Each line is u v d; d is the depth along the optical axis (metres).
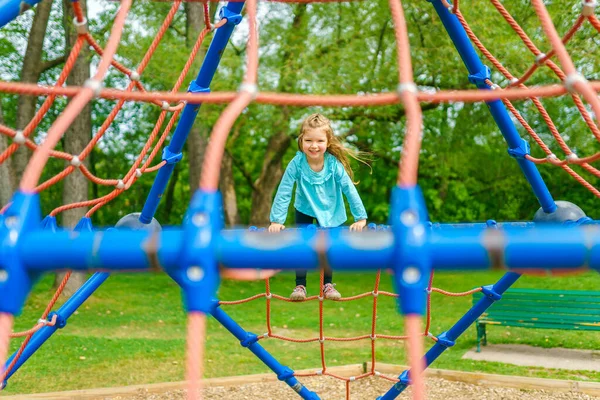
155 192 4.57
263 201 17.27
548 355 8.56
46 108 3.04
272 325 10.88
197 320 1.64
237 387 6.98
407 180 1.72
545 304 8.82
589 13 2.91
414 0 12.26
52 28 15.90
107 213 24.41
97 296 13.79
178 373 7.71
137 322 11.37
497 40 11.67
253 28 2.33
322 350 5.27
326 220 4.21
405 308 1.65
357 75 12.98
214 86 12.43
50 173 19.58
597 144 15.01
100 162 22.86
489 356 8.54
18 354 4.50
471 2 11.45
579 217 4.18
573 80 2.04
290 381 5.40
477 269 1.73
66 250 1.77
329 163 4.24
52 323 4.53
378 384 7.10
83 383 7.27
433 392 6.68
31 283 1.82
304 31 13.98
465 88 14.59
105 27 12.95
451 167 18.12
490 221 3.44
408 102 1.96
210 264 1.69
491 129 15.74
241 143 20.80
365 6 13.70
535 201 22.33
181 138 4.42
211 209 1.73
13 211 1.79
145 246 1.75
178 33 15.56
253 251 1.75
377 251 1.71
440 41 12.84
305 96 2.13
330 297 4.49
